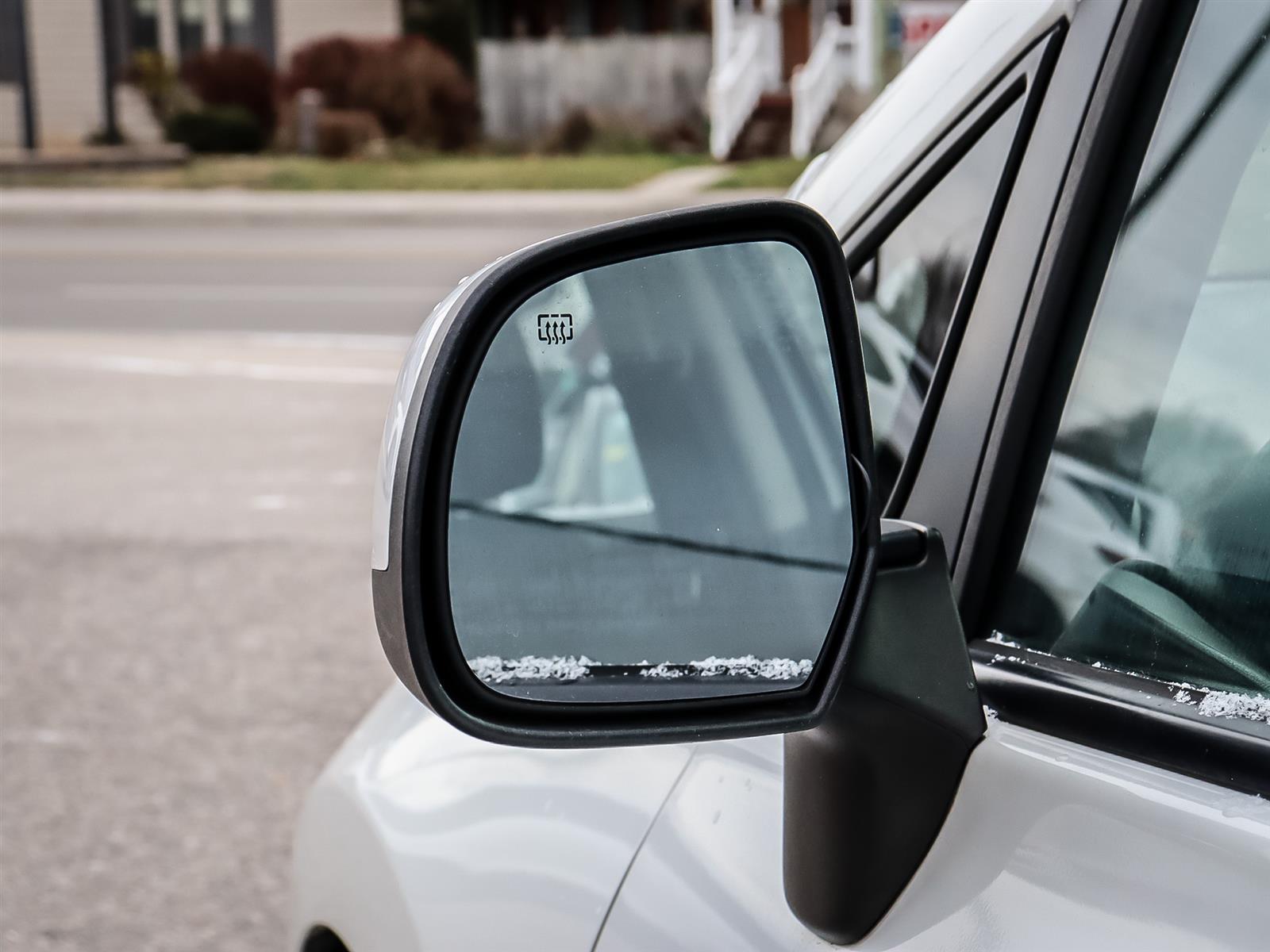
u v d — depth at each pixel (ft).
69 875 11.77
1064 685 3.40
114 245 59.11
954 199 4.25
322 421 28.17
